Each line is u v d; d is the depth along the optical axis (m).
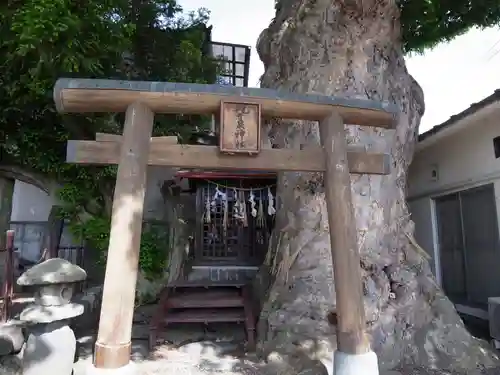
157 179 11.63
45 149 9.02
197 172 9.17
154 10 9.66
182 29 10.57
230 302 6.61
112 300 3.18
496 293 6.48
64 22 5.52
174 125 10.10
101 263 9.23
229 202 9.62
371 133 5.84
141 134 3.63
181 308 6.90
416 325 5.13
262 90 3.94
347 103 4.14
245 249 9.52
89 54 6.44
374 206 5.64
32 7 5.43
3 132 8.47
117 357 3.08
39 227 11.02
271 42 7.02
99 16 6.38
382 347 4.81
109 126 8.56
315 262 5.48
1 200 10.01
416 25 7.82
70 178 9.55
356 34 6.08
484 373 4.70
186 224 10.55
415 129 6.46
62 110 3.70
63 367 4.14
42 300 4.13
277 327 5.24
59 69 6.32
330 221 3.89
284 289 5.63
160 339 6.43
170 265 9.84
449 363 4.82
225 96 3.84
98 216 9.73
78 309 4.30
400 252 5.74
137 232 3.39
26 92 7.33
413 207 9.44
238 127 3.83
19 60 6.39
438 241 8.38
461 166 7.46
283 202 6.26
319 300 5.15
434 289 5.58
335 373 3.56
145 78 10.10
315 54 6.14
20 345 4.62
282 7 7.06
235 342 6.37
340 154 4.00
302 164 4.00
